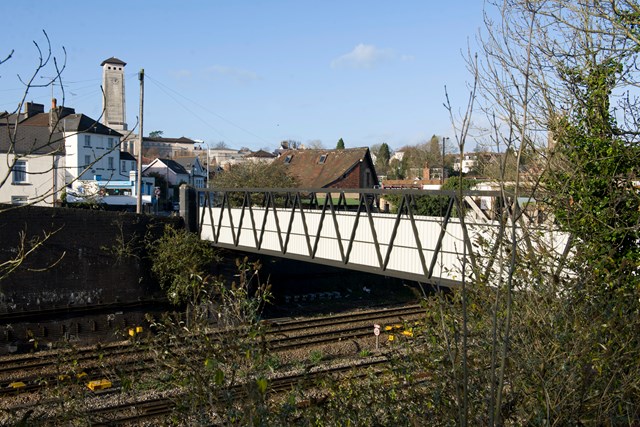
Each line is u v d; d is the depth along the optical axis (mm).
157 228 26094
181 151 140875
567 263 7961
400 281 35438
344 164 49875
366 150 50219
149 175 59281
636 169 10062
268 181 39531
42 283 22828
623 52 9977
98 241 24203
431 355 7496
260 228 25406
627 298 7105
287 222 23859
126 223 24906
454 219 16031
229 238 27344
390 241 18062
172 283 24828
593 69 10031
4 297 21969
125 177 47562
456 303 7449
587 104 9867
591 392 6383
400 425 7227
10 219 22172
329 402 7660
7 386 15945
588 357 6195
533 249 7875
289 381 14273
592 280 7066
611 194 9391
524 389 6441
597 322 6453
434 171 52125
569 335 6309
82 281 23766
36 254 22703
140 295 25094
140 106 26656
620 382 6438
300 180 47719
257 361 6172
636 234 9367
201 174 77750
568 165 9703
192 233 26953
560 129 9156
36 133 39062
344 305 30031
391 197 37406
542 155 9898
